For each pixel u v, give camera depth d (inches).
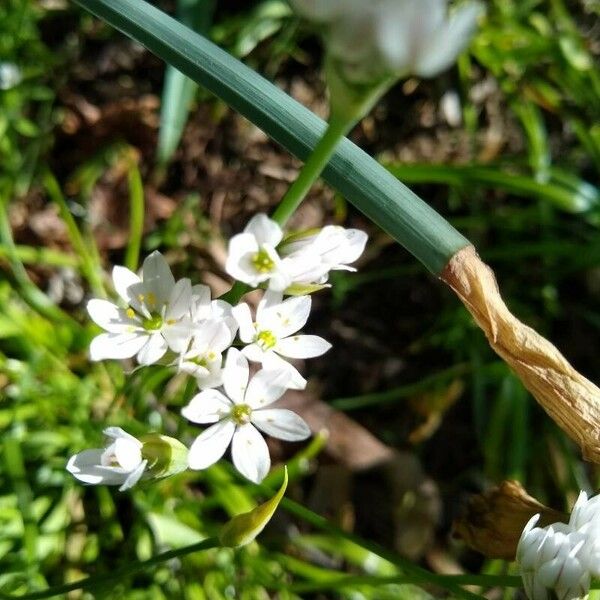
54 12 9.7
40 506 7.5
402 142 10.5
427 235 4.8
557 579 4.9
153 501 7.8
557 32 10.9
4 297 8.2
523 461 9.1
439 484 9.5
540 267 10.6
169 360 4.6
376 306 10.2
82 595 7.4
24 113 9.4
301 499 8.9
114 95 9.7
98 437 7.7
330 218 10.3
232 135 10.0
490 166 10.2
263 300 4.5
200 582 7.8
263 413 4.6
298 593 8.6
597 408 5.2
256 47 10.2
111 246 9.4
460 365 9.7
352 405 9.5
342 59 3.4
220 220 9.9
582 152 11.0
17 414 7.7
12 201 9.1
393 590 8.4
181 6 9.0
